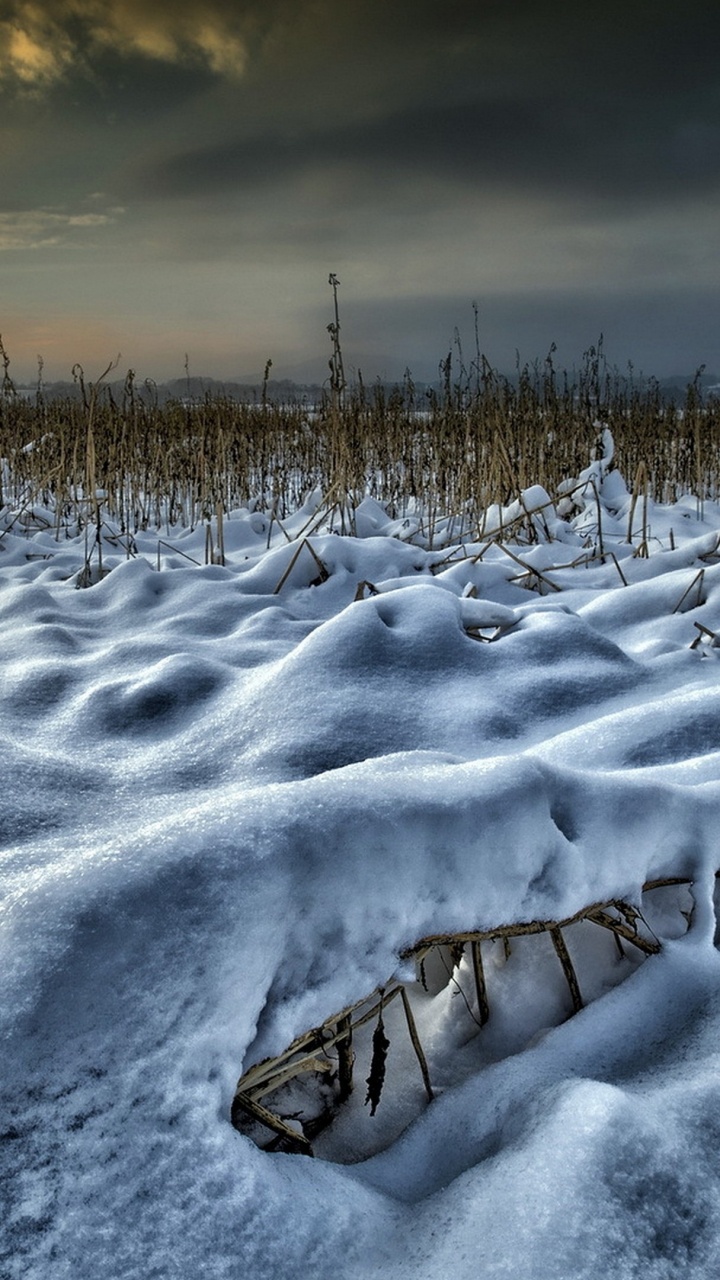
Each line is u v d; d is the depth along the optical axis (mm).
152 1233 888
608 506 6887
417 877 1278
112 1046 955
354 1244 982
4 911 1036
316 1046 1296
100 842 1519
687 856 1674
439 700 2721
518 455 7410
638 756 2338
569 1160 1004
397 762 1726
